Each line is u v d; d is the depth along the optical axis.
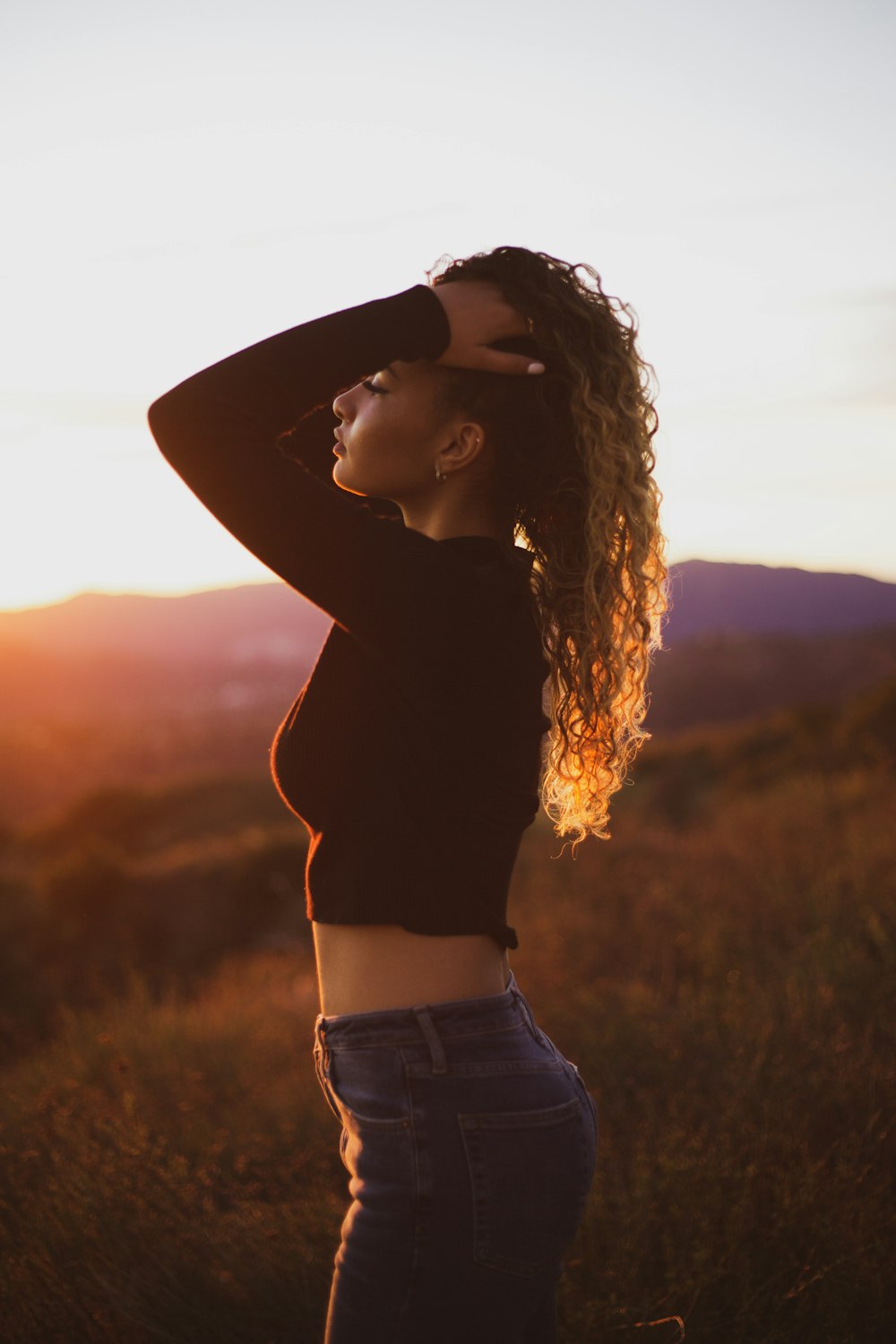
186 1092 3.80
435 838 1.11
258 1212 2.57
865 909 4.61
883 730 13.30
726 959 4.45
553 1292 1.35
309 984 6.36
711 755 17.86
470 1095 1.11
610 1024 3.65
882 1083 2.76
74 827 30.78
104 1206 2.61
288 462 1.04
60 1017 6.80
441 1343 1.09
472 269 1.19
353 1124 1.15
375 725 1.11
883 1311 2.04
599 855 7.66
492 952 1.18
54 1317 2.30
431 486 1.23
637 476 1.21
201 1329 2.25
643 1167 2.53
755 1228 2.26
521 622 1.15
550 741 1.41
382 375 1.20
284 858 14.05
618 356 1.20
